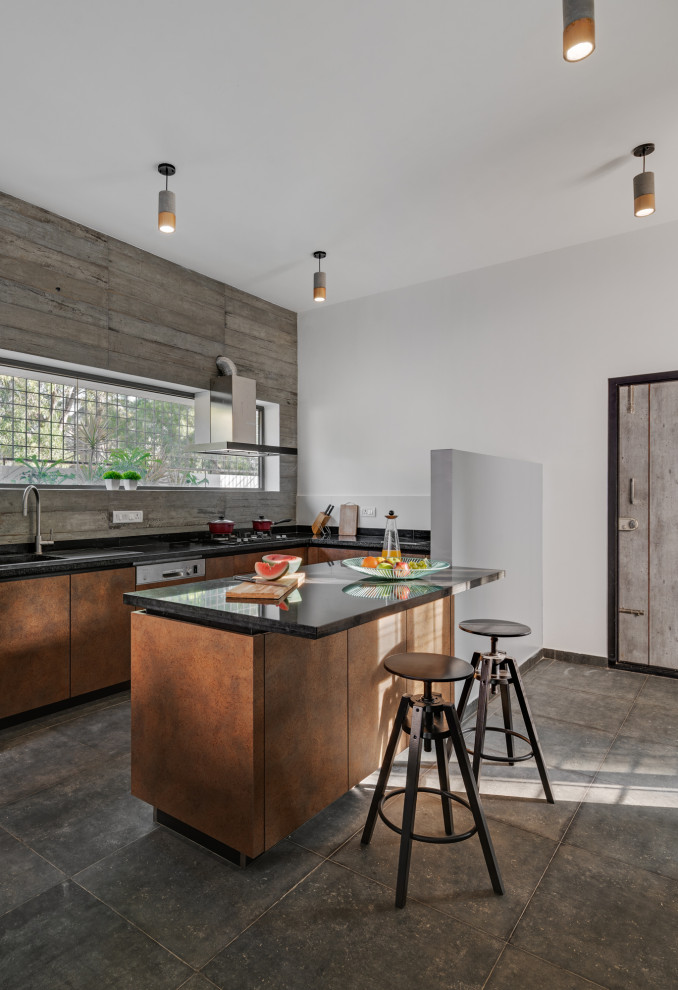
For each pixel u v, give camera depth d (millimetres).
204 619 1876
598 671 3818
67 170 3090
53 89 2463
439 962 1421
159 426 4477
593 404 3959
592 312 3973
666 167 3086
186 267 4406
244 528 4953
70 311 3621
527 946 1474
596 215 3629
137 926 1537
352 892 1668
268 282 4727
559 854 1861
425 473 4703
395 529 2615
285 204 3477
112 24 2129
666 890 1688
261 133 2787
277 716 1782
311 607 1787
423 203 3475
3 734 2793
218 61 2316
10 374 3561
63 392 3846
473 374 4469
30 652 2916
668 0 2021
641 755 2592
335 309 5234
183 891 1671
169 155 2963
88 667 3172
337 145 2893
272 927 1532
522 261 4258
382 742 2303
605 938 1501
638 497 3803
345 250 4129
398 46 2246
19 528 3416
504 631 2287
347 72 2383
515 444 4270
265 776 1746
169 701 1925
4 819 2057
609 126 2742
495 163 3055
